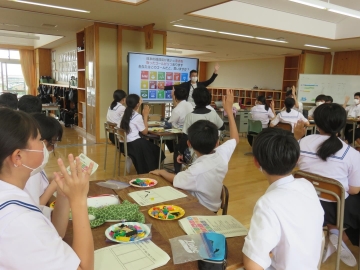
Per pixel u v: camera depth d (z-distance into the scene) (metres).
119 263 0.95
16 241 0.62
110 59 5.87
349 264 2.06
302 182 1.11
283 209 1.00
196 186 1.67
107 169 4.26
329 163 1.81
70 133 6.95
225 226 1.23
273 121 5.00
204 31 6.32
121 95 4.15
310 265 1.01
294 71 10.05
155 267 0.94
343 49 8.62
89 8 4.60
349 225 1.89
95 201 1.39
